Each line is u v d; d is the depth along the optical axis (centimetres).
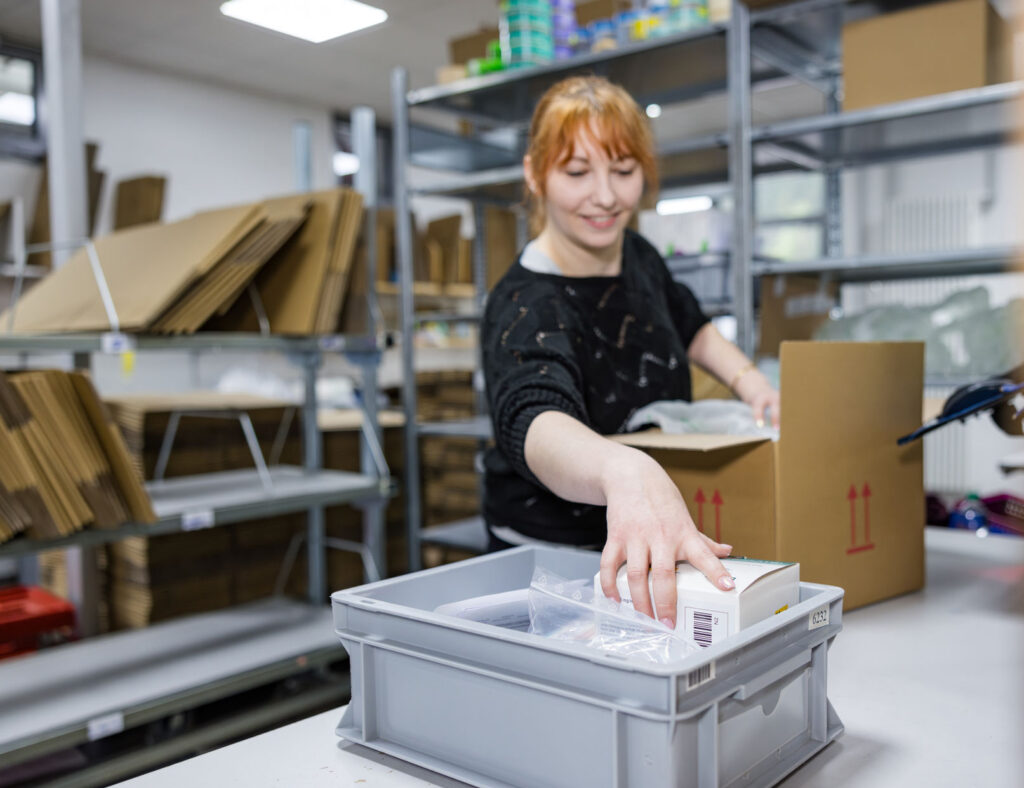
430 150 356
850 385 88
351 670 64
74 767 207
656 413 101
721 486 85
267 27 431
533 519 109
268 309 229
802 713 59
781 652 55
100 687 190
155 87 486
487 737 55
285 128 552
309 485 240
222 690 196
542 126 105
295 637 225
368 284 239
